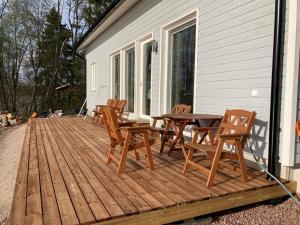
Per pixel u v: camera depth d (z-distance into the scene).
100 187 2.83
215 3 4.17
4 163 6.21
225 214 2.79
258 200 2.89
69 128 7.35
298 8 2.94
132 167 3.55
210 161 3.78
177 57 5.49
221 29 4.06
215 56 4.20
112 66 9.68
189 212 2.51
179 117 3.75
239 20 3.72
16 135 10.05
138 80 7.27
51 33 22.48
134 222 2.28
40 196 2.60
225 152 3.01
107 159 3.72
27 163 3.75
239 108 3.75
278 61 3.05
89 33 10.63
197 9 4.60
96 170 3.42
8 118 14.97
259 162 3.46
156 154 4.25
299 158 3.15
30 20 21.06
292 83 3.01
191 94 5.02
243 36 3.66
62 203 2.44
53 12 22.48
